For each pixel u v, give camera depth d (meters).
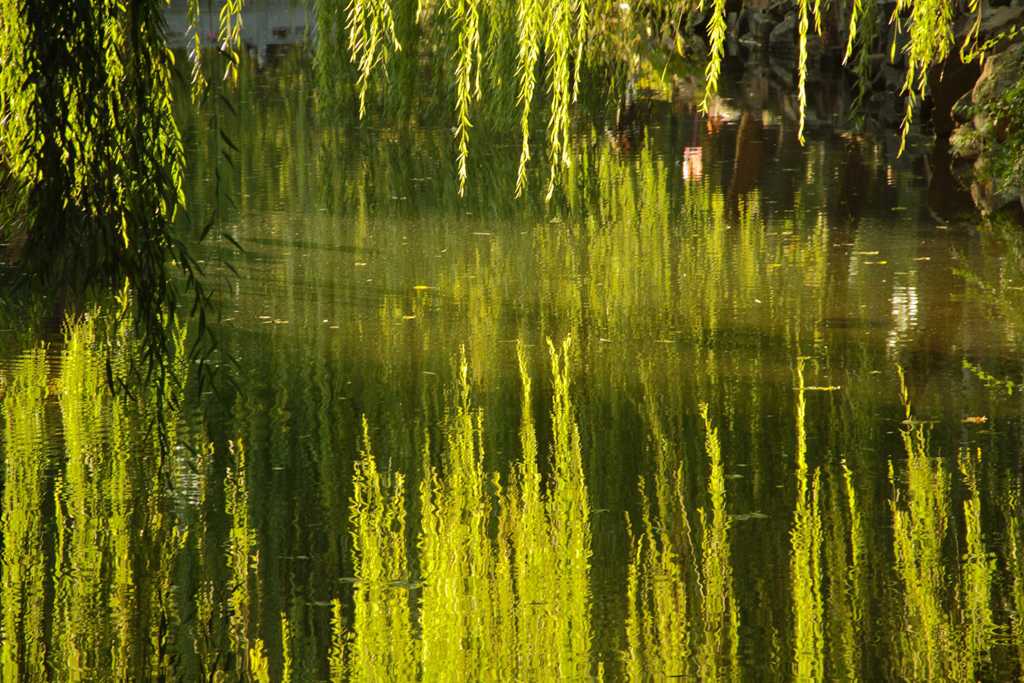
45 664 7.54
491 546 9.15
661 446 11.12
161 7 5.69
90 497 10.05
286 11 61.44
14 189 5.52
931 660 7.42
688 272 17.62
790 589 8.40
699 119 33.12
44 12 5.28
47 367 12.94
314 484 10.33
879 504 9.73
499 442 11.32
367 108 31.45
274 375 13.23
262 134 30.69
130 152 5.45
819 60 43.44
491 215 21.92
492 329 14.95
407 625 7.97
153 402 12.16
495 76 25.06
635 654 7.55
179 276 17.59
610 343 14.27
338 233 20.62
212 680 7.34
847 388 12.52
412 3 26.38
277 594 8.41
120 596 8.40
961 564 8.70
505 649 7.63
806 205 22.25
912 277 17.02
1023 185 21.53
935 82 28.34
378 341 14.46
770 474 10.44
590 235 20.22
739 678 7.27
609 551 9.06
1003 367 13.05
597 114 32.53
